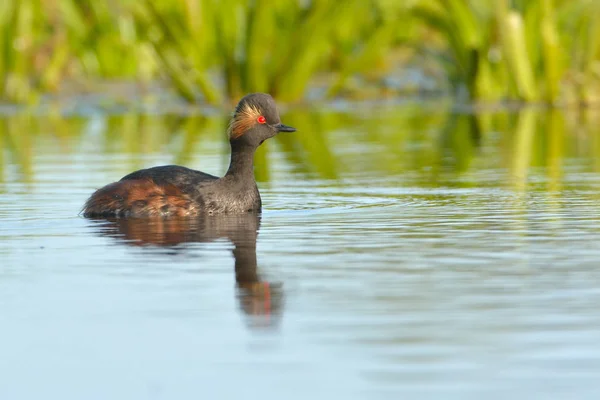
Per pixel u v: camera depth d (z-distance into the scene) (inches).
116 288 390.9
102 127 1042.7
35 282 401.7
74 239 489.7
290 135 981.8
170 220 545.3
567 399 275.0
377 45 1189.7
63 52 1245.7
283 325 340.5
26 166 761.0
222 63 1190.9
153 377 297.3
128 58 1298.0
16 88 1213.7
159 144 899.4
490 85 1220.5
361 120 1099.9
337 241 478.3
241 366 303.7
